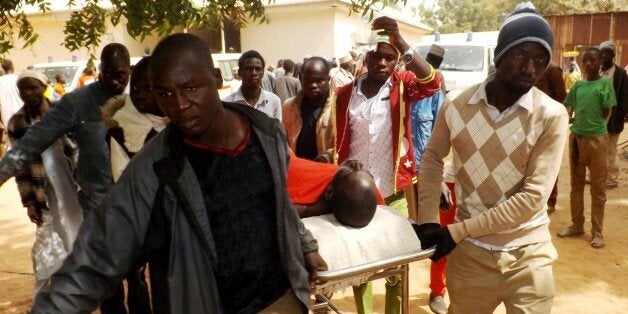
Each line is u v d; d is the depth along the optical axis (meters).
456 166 2.55
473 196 2.49
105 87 3.01
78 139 3.02
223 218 1.61
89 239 1.47
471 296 2.56
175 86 1.42
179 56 1.42
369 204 2.28
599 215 5.39
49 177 3.52
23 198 3.60
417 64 3.28
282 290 1.77
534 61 2.18
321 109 3.81
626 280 4.68
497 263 2.43
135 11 3.46
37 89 3.53
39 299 1.42
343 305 4.19
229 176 1.61
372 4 3.68
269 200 1.67
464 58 11.64
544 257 2.44
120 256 1.49
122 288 3.09
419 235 2.44
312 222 2.34
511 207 2.25
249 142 1.64
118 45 2.96
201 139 1.58
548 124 2.26
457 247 2.56
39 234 3.66
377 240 2.29
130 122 2.58
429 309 4.13
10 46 3.56
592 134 5.24
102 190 3.04
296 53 19.39
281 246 1.69
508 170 2.36
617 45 22.86
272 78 9.71
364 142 3.47
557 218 6.38
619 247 5.42
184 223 1.54
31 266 5.12
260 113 1.68
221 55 14.13
